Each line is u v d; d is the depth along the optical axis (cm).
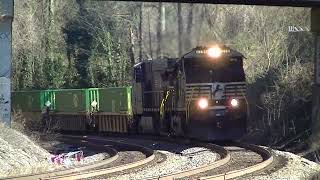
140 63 13050
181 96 9906
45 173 5812
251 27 15900
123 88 13925
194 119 9544
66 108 16362
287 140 10338
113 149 9112
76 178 5612
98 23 19938
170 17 19938
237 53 9931
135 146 9431
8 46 8250
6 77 8262
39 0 19812
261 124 11775
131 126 13625
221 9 17888
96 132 15400
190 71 9656
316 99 9688
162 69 11438
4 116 8269
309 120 10375
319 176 5838
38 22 19762
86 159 8119
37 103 16775
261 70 13262
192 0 8538
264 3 8950
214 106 9575
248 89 12625
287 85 11356
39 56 19575
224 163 6988
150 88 12238
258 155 7919
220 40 17512
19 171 6050
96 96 15312
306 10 12950
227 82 9706
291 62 12125
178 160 7544
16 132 7762
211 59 9756
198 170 6109
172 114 10688
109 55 19588
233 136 9675
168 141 10675
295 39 12512
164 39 19725
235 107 9662
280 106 11169
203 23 18425
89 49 19850
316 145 8994
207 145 9125
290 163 7025
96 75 19588
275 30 14225
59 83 19475
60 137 12250
